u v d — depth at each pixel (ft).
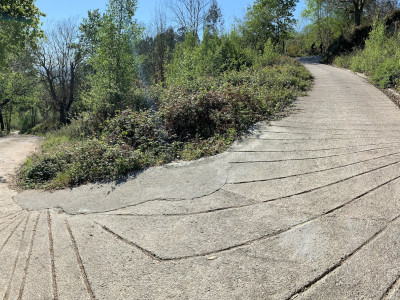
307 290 8.52
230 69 53.83
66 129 55.88
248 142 20.84
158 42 86.74
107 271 9.93
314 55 138.92
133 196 15.42
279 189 14.29
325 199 13.08
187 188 15.39
